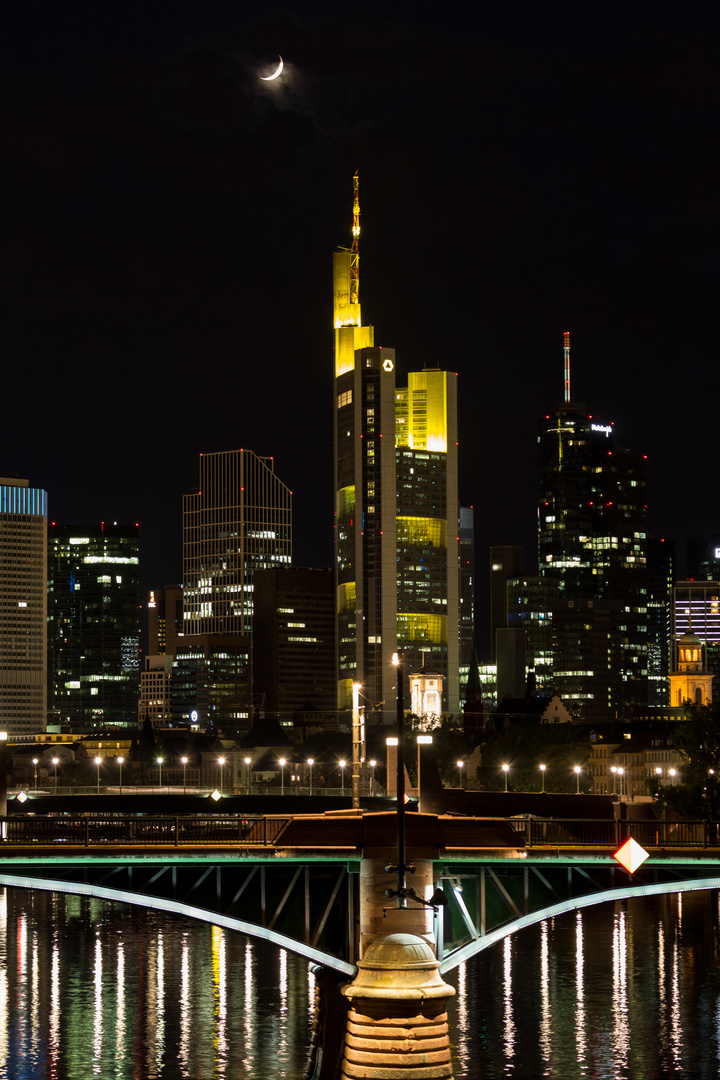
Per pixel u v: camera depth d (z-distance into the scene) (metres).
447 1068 99.25
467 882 119.00
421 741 132.62
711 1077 121.94
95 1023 142.25
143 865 104.19
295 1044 133.00
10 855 102.38
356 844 106.00
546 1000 151.38
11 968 173.50
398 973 99.56
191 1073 123.31
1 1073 124.25
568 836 147.88
